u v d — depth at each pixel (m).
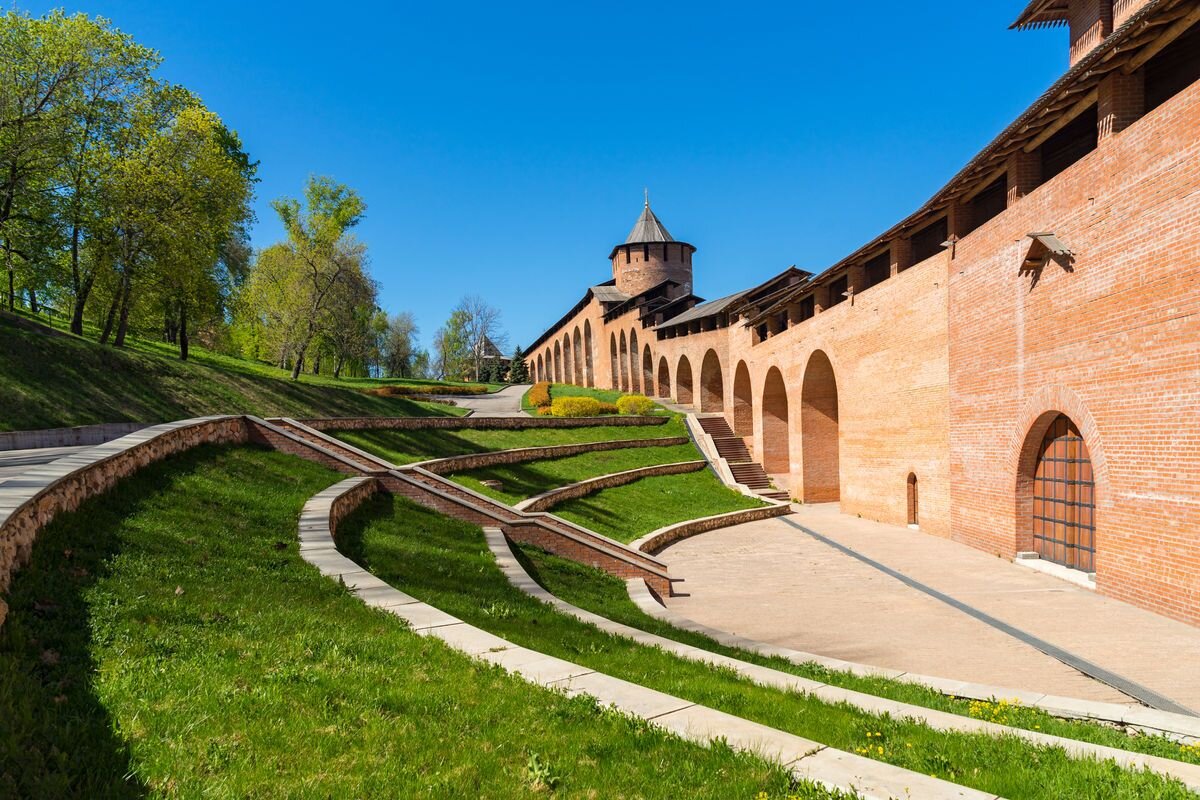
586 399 38.53
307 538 9.34
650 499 23.97
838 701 6.11
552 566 12.78
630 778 3.77
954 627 10.11
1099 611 10.43
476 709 4.69
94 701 4.22
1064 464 13.05
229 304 36.97
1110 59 10.55
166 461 10.95
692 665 7.09
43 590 5.62
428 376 96.44
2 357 20.78
